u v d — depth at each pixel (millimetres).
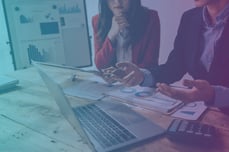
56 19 1509
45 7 1488
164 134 735
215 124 776
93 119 852
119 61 1616
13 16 1485
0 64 1813
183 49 1354
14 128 865
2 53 1775
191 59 1328
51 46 1537
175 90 1098
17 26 1499
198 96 1053
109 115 880
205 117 831
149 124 798
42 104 1055
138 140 706
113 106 967
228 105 1000
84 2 1528
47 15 1499
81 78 1337
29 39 1521
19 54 1548
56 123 870
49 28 1515
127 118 851
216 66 1225
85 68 1608
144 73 1412
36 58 1547
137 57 1546
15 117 953
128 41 1577
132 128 776
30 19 1493
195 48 1308
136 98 1032
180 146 672
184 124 758
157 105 946
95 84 1251
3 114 988
